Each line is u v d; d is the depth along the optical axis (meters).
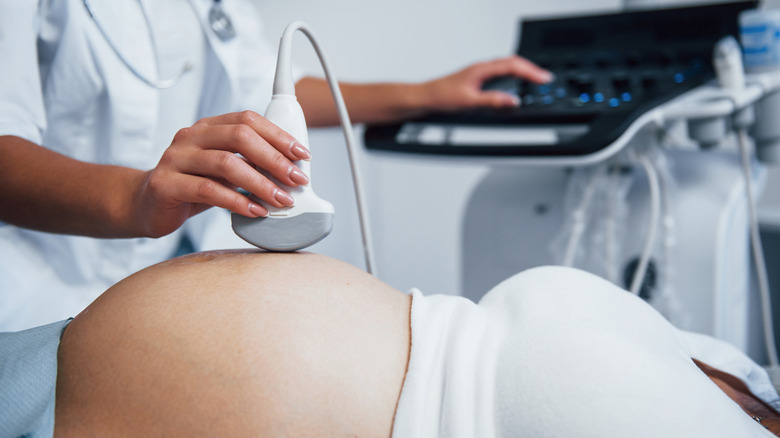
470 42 1.77
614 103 0.90
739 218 0.94
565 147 0.81
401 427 0.35
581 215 0.93
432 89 1.05
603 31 1.17
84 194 0.53
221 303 0.39
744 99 0.86
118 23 0.79
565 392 0.33
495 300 0.45
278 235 0.45
